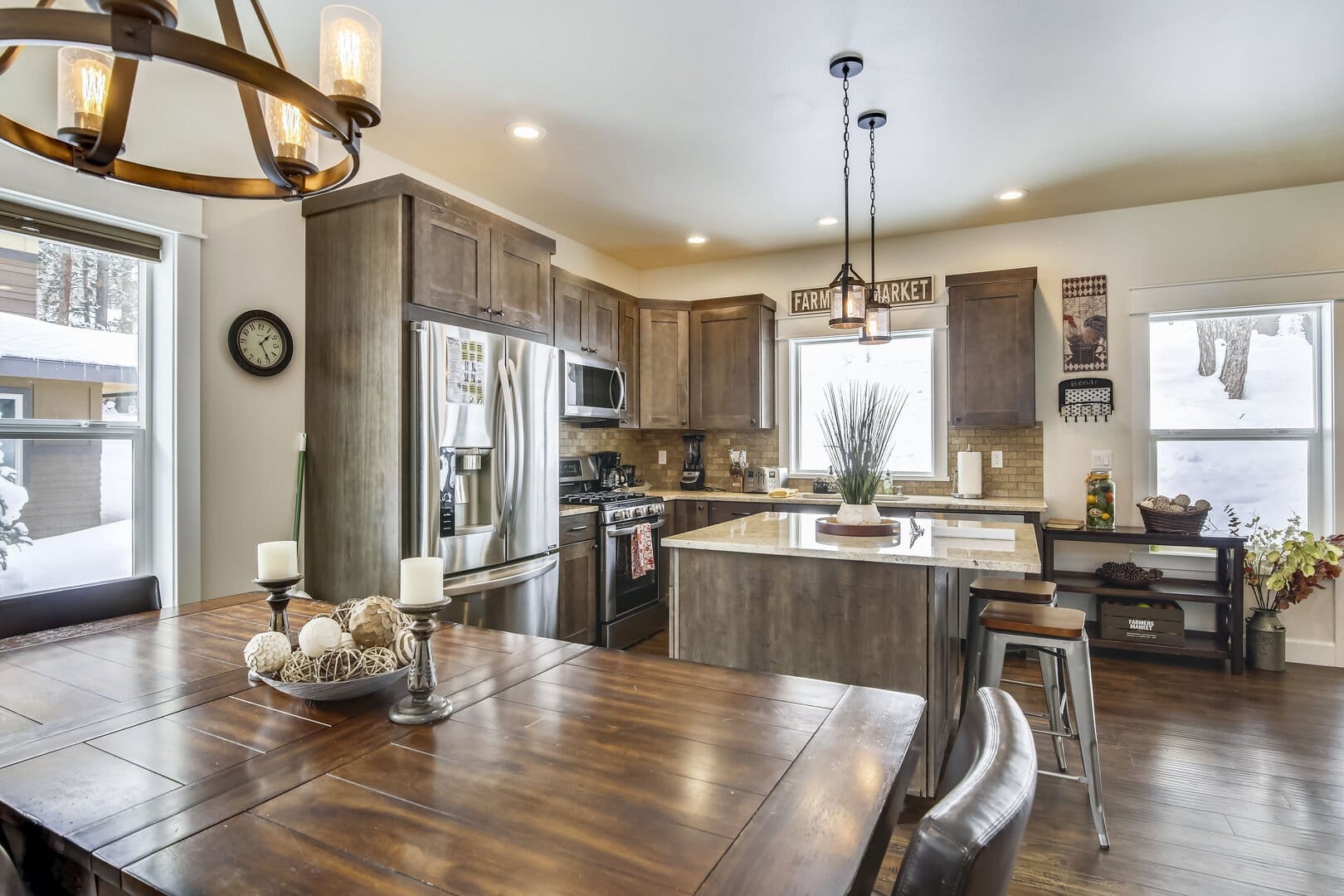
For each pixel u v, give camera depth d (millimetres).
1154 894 1812
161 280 2576
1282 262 3809
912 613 2322
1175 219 4023
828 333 4898
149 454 2574
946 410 4594
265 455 2840
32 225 2201
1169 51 2477
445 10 2225
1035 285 4246
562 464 4598
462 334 2916
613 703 1264
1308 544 3533
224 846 805
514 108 2883
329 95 1316
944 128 3080
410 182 2742
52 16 945
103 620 1881
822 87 2730
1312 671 3607
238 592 2750
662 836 822
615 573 4027
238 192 1555
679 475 5469
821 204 4051
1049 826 2133
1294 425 3889
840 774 985
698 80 2678
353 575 2836
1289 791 2328
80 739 1100
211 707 1235
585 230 4535
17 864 880
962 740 1011
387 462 2748
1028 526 2885
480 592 2988
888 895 1857
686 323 5094
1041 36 2387
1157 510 3760
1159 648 3672
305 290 2982
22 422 2248
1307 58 2516
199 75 2625
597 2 2193
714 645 2613
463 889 722
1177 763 2539
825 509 4453
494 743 1086
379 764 1014
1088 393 4180
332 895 713
